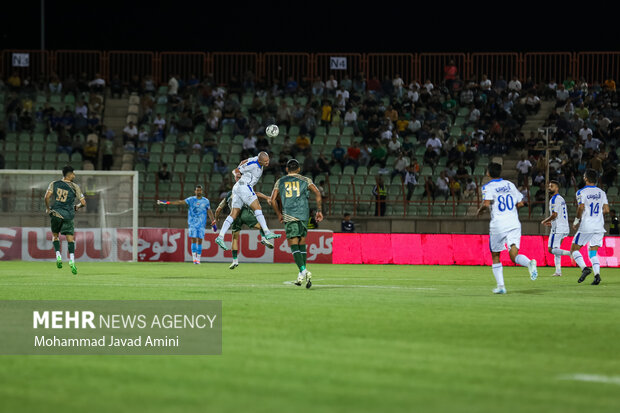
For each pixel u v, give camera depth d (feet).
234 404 42.14
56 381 47.73
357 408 41.45
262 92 315.17
